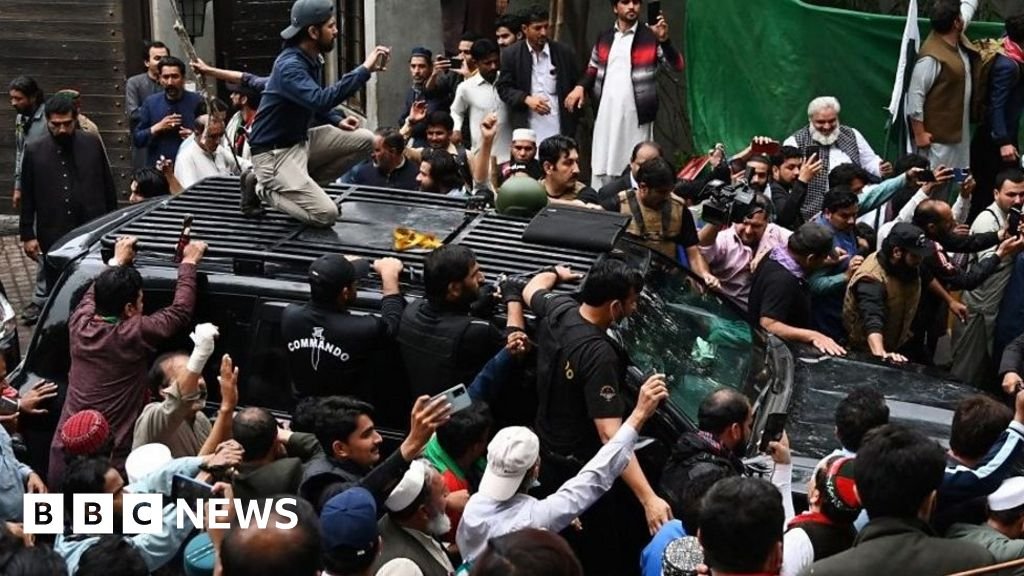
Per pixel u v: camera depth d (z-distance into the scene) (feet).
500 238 22.84
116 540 15.76
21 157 37.11
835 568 15.11
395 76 42.75
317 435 19.21
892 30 35.99
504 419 21.27
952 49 35.53
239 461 18.78
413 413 18.21
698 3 37.09
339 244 22.67
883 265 27.84
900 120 35.65
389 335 21.08
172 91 39.47
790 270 26.96
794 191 32.04
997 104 35.68
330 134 24.21
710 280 25.85
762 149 32.53
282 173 23.06
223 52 49.90
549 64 37.50
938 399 24.25
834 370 25.11
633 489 19.33
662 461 20.44
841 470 16.87
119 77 44.70
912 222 30.86
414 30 42.50
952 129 35.88
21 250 42.73
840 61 36.35
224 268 22.29
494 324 21.15
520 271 21.70
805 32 36.32
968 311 30.83
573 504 18.44
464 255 20.63
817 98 35.37
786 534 16.96
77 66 44.68
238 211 23.98
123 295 21.45
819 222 29.99
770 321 26.68
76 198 35.58
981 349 30.83
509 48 37.42
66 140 35.47
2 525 16.51
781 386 23.52
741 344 24.43
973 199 36.68
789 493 19.27
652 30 37.01
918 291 28.22
